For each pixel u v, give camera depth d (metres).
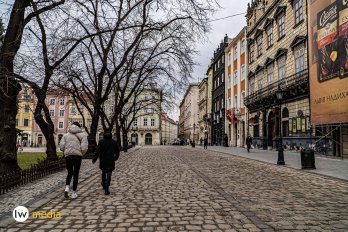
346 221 5.38
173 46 17.75
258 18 35.72
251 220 5.41
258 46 35.31
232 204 6.67
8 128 9.84
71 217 5.66
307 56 21.38
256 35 35.22
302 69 23.98
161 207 6.40
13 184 8.51
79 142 7.67
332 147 19.67
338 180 10.20
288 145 25.98
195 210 6.13
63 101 77.00
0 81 9.28
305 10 23.56
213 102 60.59
